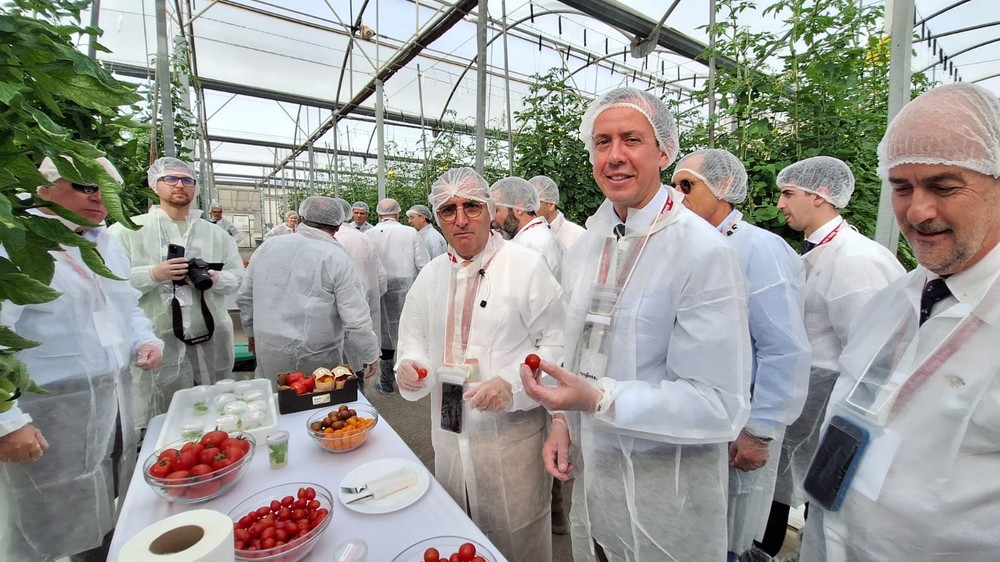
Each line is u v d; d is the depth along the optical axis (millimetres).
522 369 1106
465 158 9016
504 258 1683
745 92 2891
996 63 6004
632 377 1181
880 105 3172
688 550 1188
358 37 7242
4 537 1504
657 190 1234
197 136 4730
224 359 2896
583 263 1403
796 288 1698
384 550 1120
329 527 1200
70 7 694
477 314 1635
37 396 1538
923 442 837
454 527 1198
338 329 2697
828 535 986
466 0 4797
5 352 614
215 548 792
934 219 822
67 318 1607
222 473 1320
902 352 936
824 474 992
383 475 1366
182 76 4559
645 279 1182
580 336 1314
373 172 12961
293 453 1610
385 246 5348
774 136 2859
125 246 2611
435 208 1651
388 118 10859
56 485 1584
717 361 1059
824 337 2043
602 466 1271
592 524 1335
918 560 840
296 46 7809
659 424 1071
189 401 1967
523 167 4355
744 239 1790
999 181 783
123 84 632
